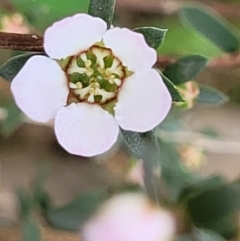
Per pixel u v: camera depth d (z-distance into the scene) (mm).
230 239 69
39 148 98
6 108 78
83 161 97
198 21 74
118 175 95
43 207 70
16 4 81
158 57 63
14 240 76
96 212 65
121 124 49
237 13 98
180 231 67
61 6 80
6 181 96
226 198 67
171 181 73
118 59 49
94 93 50
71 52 49
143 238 52
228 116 103
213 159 99
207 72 97
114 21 82
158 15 98
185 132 83
